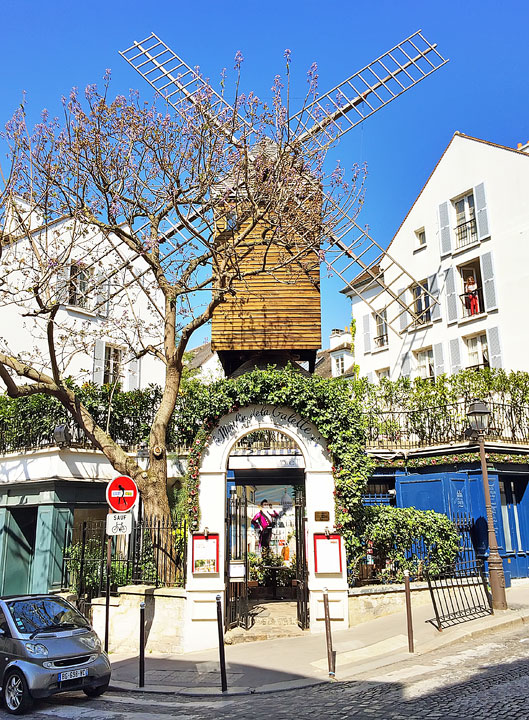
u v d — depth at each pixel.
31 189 13.98
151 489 12.82
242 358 18.39
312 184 14.81
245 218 14.25
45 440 16.67
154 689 8.95
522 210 21.72
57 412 16.69
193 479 11.98
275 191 13.79
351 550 11.98
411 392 18.91
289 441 15.94
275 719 6.83
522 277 21.39
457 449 16.33
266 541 16.86
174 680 9.35
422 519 13.63
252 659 9.98
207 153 13.97
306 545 11.99
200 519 11.85
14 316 20.86
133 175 14.03
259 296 17.44
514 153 22.25
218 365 37.09
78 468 16.48
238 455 14.98
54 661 8.48
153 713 7.71
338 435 12.05
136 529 12.97
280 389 12.24
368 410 18.89
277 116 13.91
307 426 12.34
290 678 8.81
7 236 14.49
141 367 22.86
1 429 17.78
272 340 17.23
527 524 16.64
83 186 13.88
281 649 10.44
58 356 19.70
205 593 11.46
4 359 12.73
